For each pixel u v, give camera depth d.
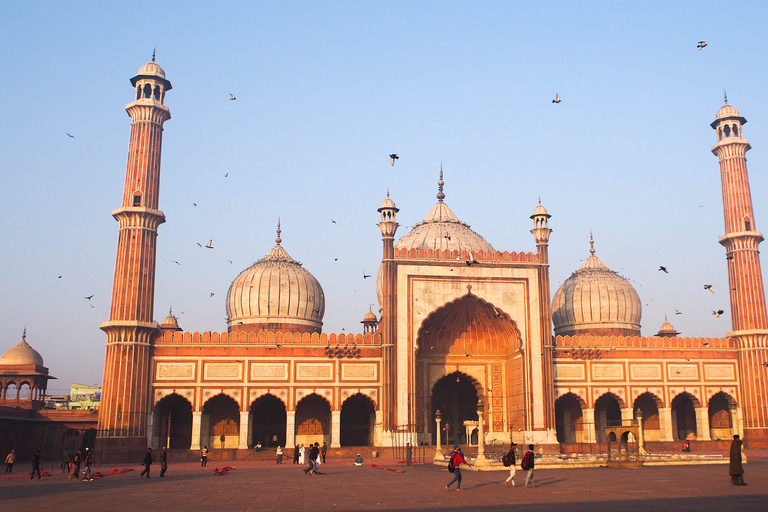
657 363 22.70
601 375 22.34
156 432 20.03
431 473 13.70
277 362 20.73
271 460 19.66
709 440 22.39
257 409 22.69
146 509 7.98
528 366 21.50
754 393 22.50
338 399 20.80
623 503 7.99
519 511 7.43
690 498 8.39
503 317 21.81
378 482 11.59
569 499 8.55
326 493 9.74
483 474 13.20
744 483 9.91
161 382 20.11
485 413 22.98
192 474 14.30
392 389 20.59
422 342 23.03
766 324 22.83
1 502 8.82
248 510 7.84
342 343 21.19
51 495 9.73
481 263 21.89
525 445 21.00
